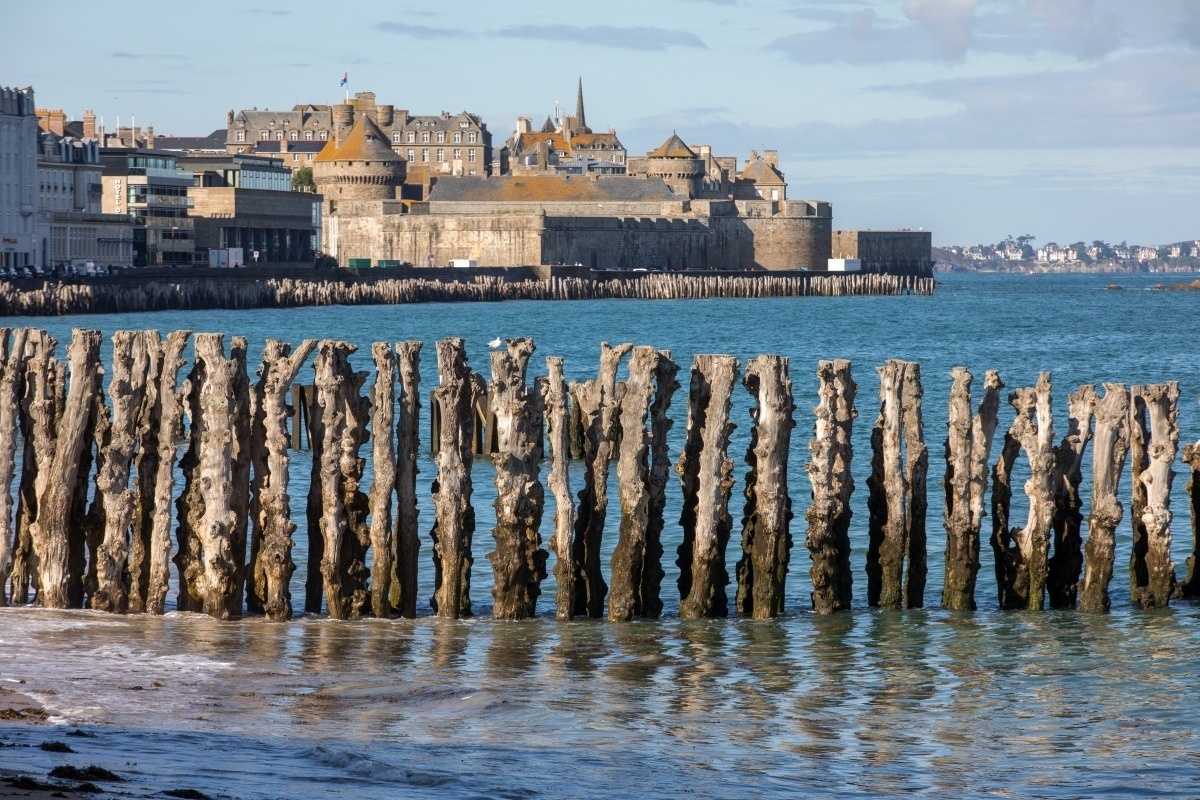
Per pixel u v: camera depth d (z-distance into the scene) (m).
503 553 40.44
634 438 40.34
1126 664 37.44
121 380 39.94
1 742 27.95
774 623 40.97
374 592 40.31
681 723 32.12
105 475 39.78
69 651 36.06
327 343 40.09
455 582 40.59
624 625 40.44
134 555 40.66
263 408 40.94
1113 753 30.75
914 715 33.19
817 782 28.47
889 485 42.19
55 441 40.84
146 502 40.66
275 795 25.47
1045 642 39.38
